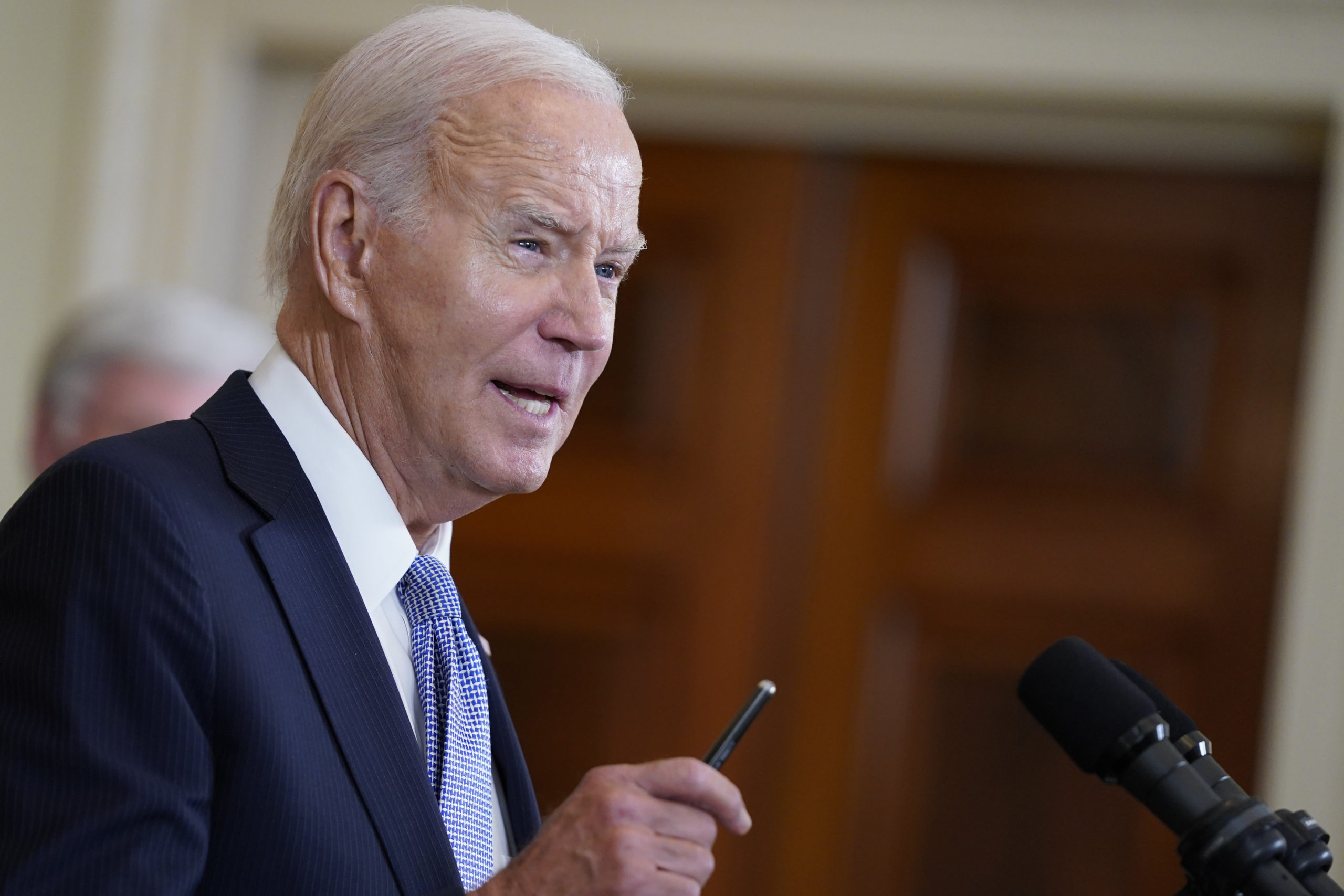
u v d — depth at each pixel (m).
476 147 4.52
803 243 11.95
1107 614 11.38
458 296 4.47
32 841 3.57
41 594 3.83
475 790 4.65
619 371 12.16
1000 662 11.56
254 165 12.19
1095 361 11.54
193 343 7.19
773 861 11.68
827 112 11.63
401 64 4.64
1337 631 10.17
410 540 4.68
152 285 11.90
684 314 12.10
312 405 4.61
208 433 4.44
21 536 3.95
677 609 11.97
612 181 4.66
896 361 11.79
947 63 11.04
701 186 12.06
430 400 4.54
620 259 4.79
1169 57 10.73
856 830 11.61
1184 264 11.39
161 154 11.93
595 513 12.09
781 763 11.75
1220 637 11.16
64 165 11.88
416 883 4.08
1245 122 10.95
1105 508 11.45
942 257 11.80
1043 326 11.65
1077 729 4.06
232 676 3.91
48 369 7.20
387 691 4.27
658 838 3.73
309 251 4.70
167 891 3.62
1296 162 11.00
